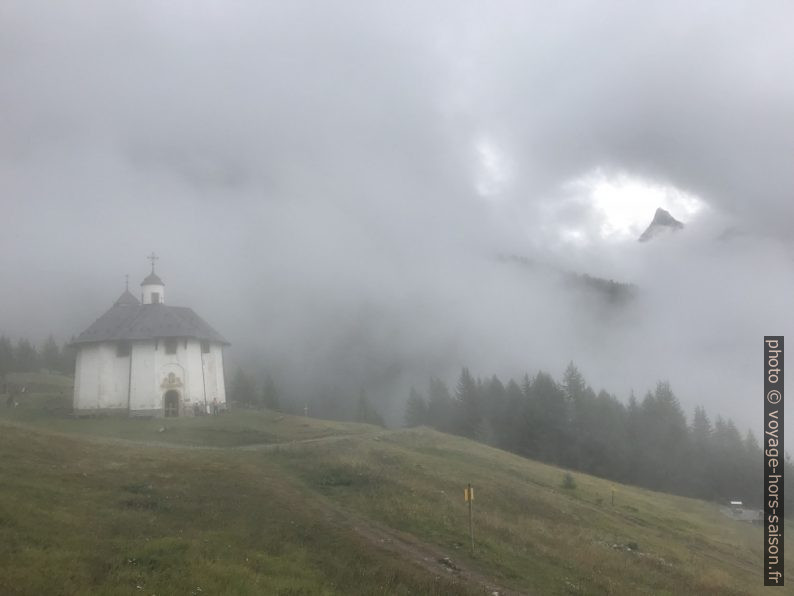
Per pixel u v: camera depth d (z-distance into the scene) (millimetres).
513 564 24359
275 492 31266
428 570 21797
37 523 20641
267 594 17281
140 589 16391
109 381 75188
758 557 42000
